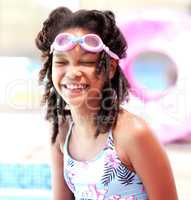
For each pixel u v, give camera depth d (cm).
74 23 251
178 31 705
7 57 702
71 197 313
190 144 701
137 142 242
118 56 259
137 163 246
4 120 654
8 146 595
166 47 706
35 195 545
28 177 561
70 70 242
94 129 255
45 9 749
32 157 578
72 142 275
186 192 557
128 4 751
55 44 244
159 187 249
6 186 559
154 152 245
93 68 244
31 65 686
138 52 709
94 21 250
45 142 606
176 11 747
